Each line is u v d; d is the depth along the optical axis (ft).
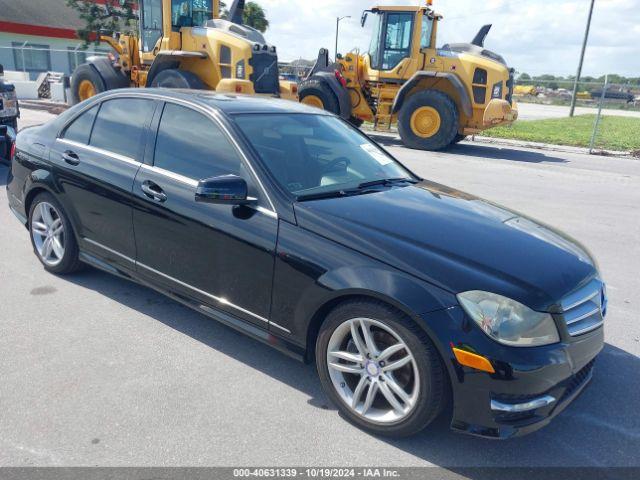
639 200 29.09
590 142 57.00
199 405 9.92
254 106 12.69
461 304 8.36
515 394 8.19
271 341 10.54
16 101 27.35
